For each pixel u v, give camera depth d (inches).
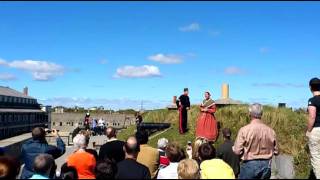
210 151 304.7
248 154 324.2
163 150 384.2
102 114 2834.6
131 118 2815.0
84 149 327.9
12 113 1809.8
